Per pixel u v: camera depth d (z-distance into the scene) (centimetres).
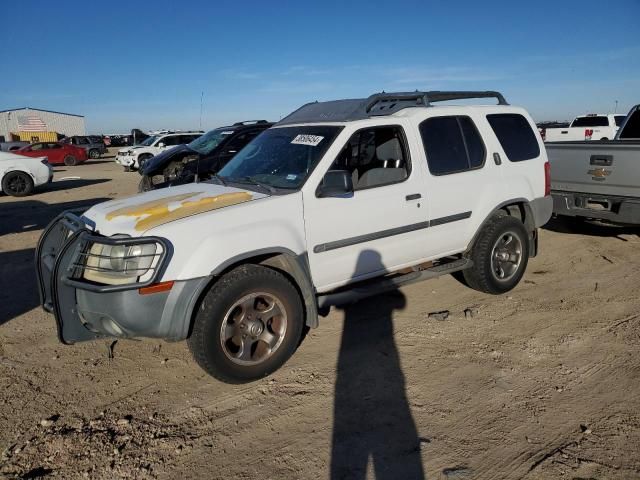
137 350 439
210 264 346
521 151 548
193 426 331
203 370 396
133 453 306
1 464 296
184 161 1122
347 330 466
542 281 585
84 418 342
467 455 295
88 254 349
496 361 402
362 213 426
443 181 477
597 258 659
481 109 527
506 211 559
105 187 1745
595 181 671
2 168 1468
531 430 315
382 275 468
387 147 475
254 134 1100
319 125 455
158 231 340
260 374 380
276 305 381
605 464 283
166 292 337
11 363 419
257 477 284
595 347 419
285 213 384
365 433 319
